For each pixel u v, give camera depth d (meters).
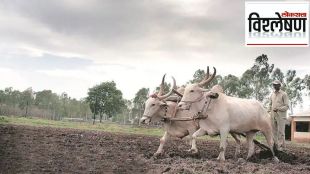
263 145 12.47
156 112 12.31
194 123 12.21
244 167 9.89
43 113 58.50
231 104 11.45
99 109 65.56
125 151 12.59
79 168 9.18
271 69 59.53
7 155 10.27
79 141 14.72
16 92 72.06
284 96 12.75
